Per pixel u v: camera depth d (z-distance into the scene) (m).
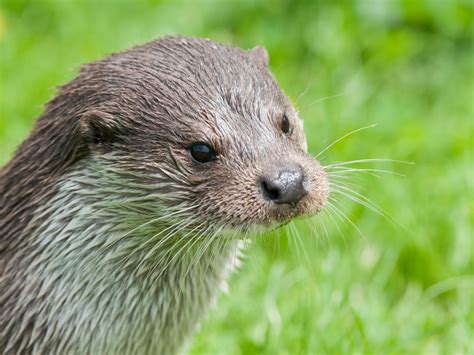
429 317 12.36
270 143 9.68
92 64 10.50
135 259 10.17
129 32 17.97
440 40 17.42
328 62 16.47
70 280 10.05
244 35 17.61
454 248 13.37
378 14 17.44
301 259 13.16
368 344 11.70
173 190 9.74
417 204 13.75
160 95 9.83
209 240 9.88
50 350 10.21
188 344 11.23
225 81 9.94
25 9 18.80
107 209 9.92
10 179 10.44
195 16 18.22
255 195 9.45
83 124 9.78
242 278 12.82
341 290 12.28
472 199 13.77
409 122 15.39
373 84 16.58
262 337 11.98
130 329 10.45
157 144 9.77
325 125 14.66
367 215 13.53
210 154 9.68
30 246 10.10
